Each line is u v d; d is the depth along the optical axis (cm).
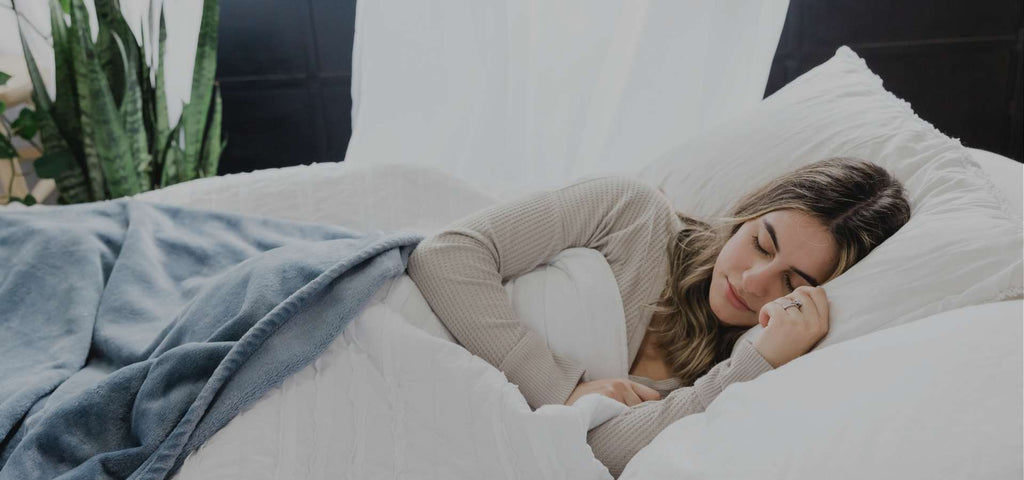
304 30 206
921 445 56
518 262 101
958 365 62
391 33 182
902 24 199
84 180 175
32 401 82
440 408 80
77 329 94
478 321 93
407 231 102
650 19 177
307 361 82
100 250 107
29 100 179
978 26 198
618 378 98
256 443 75
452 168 193
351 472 77
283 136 219
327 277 85
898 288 84
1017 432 55
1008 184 107
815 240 91
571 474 77
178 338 88
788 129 123
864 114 119
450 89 186
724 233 101
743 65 181
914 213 98
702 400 87
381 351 84
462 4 179
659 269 105
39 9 188
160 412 77
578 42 183
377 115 189
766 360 86
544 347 95
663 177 133
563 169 193
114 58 167
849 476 57
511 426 78
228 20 204
